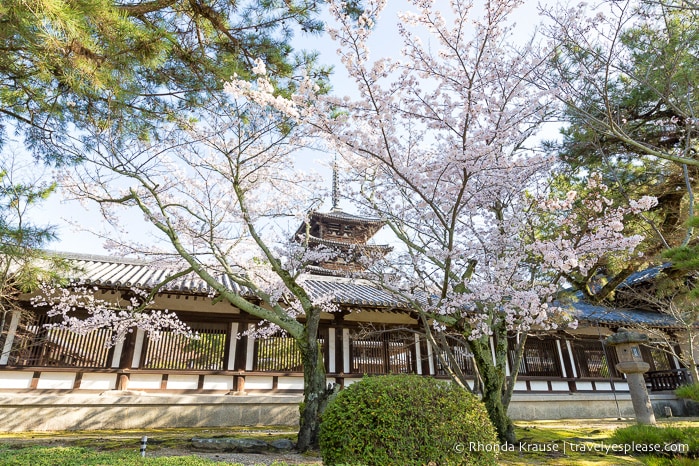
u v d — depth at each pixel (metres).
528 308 7.31
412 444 5.30
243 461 6.54
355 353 13.73
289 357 13.19
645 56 8.61
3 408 10.52
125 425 11.27
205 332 12.71
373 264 10.04
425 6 6.47
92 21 4.57
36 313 11.34
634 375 10.82
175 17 6.44
